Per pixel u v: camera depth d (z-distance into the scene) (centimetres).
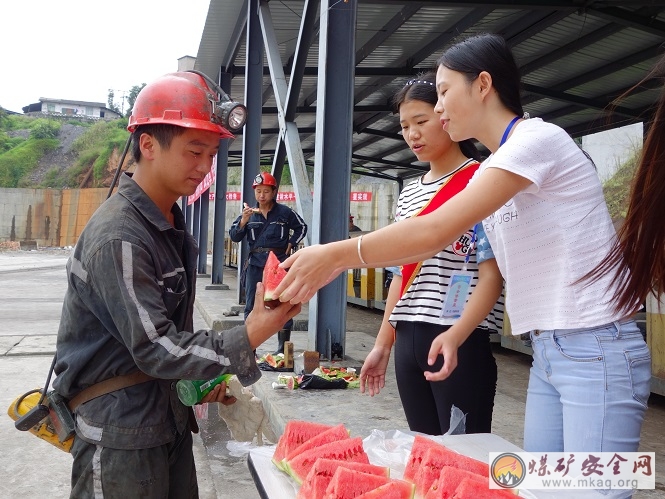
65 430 183
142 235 177
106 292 168
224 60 1309
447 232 167
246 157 1033
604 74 1078
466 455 184
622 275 164
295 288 166
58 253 4300
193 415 208
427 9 891
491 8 831
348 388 516
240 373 170
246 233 722
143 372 176
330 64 595
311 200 705
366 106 1395
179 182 191
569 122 1462
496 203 170
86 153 6556
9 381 636
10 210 4775
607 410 172
